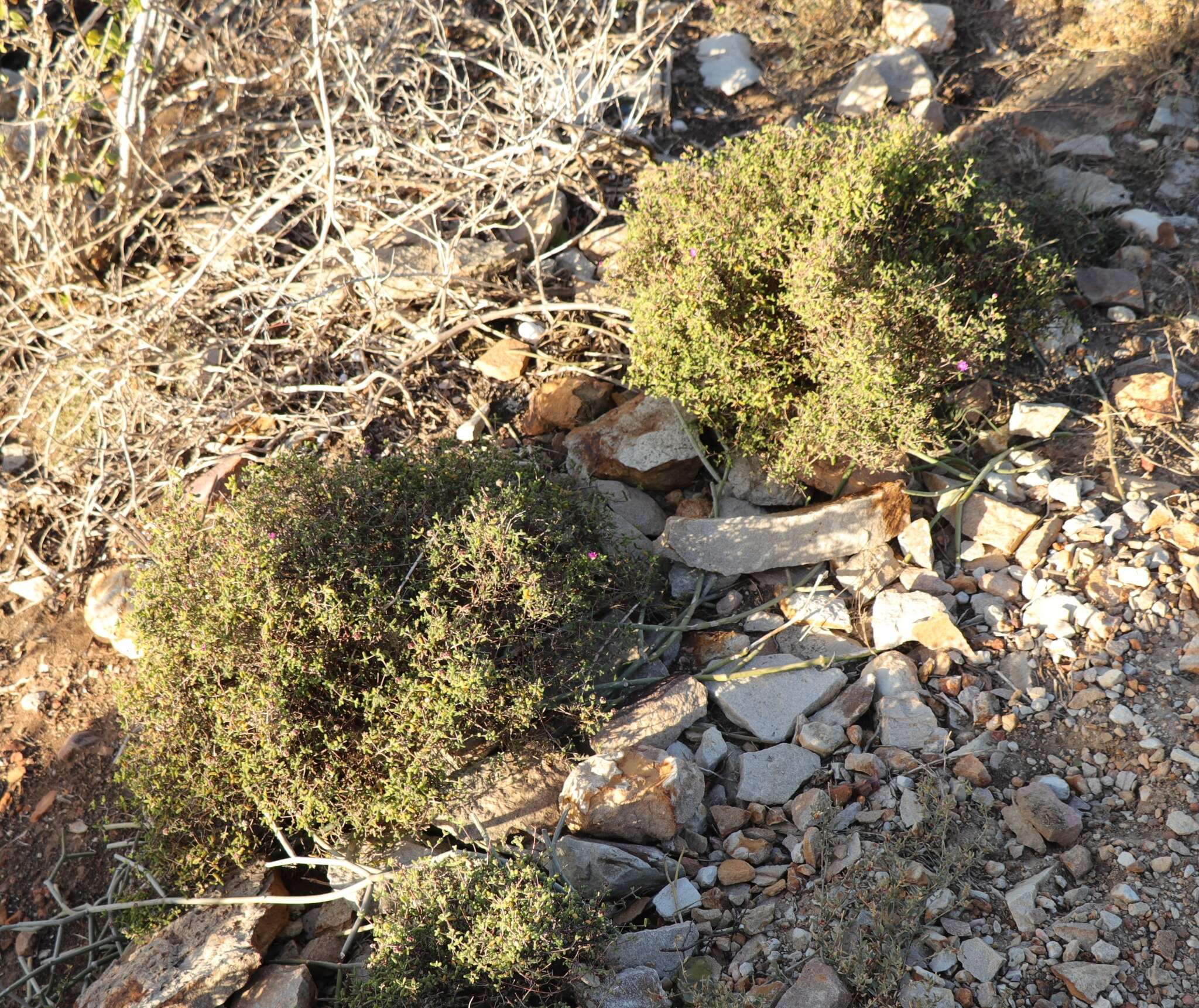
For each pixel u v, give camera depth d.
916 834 1.41
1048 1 2.25
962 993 1.30
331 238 2.06
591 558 1.55
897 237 1.67
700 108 2.25
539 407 1.81
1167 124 2.05
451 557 1.51
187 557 1.53
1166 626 1.50
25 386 1.92
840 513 1.62
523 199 2.02
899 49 2.21
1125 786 1.41
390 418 1.87
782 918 1.38
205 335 1.96
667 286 1.69
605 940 1.35
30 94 2.16
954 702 1.51
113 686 1.65
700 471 1.76
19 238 2.03
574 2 2.07
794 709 1.52
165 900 1.48
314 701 1.47
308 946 1.46
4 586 1.86
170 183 2.04
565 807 1.45
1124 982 1.29
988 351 1.63
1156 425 1.68
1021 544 1.61
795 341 1.67
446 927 1.36
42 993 1.56
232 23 2.17
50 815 1.69
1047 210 1.88
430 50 2.23
